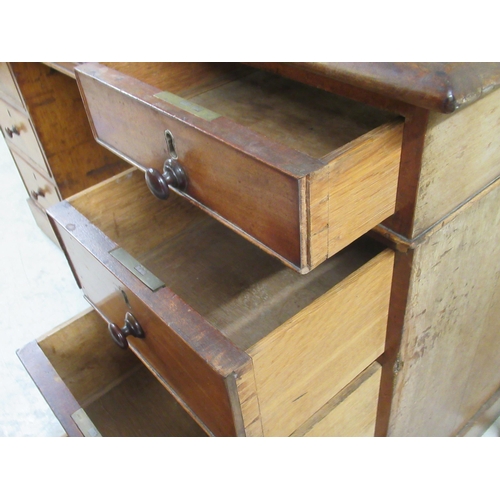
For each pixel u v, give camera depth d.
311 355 0.59
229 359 0.51
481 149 0.58
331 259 0.83
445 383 0.89
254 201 0.51
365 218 0.53
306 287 0.80
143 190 0.86
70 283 1.50
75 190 1.27
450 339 0.80
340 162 0.45
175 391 0.70
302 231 0.46
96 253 0.67
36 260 1.59
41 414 1.18
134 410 1.00
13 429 1.15
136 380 1.04
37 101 1.10
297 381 0.60
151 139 0.63
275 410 0.60
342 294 0.57
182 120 0.54
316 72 0.51
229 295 0.82
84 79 0.70
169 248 0.92
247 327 0.76
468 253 0.69
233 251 0.90
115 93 0.64
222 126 0.52
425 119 0.48
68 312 1.41
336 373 0.66
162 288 0.60
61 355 0.93
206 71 0.84
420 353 0.75
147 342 0.69
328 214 0.47
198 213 0.95
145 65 0.79
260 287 0.82
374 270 0.60
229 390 0.51
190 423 0.97
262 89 0.80
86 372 0.99
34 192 1.46
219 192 0.56
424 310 0.68
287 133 0.67
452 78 0.42
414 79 0.43
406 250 0.58
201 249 0.91
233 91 0.80
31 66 1.06
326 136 0.66
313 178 0.44
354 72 0.47
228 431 0.59
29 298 1.46
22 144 1.30
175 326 0.55
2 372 1.27
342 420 0.75
